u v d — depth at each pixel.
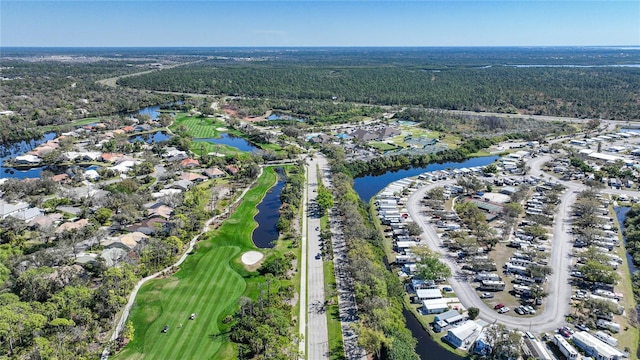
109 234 153.62
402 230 165.38
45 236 148.12
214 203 185.00
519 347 98.75
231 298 119.06
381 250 147.00
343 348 100.75
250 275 131.25
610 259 140.62
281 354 95.81
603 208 187.00
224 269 134.62
